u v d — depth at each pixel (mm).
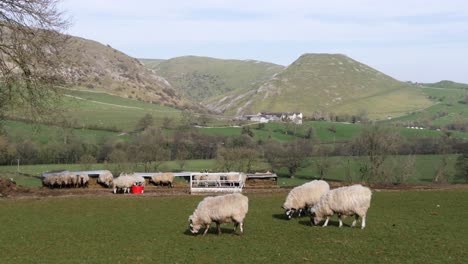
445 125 175375
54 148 93125
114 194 39281
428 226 24422
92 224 26500
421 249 19625
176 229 24734
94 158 94125
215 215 22516
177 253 19672
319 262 17891
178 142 106750
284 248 20062
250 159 89875
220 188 40031
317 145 108812
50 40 37281
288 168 87562
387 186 44469
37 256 19672
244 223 25906
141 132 112750
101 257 19359
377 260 18031
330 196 23938
